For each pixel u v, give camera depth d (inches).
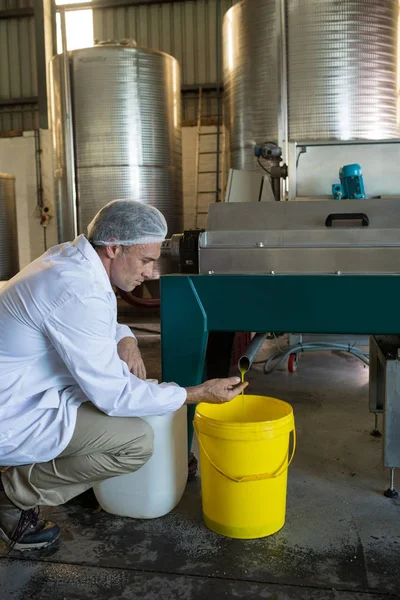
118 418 55.7
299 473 73.7
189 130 273.1
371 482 71.0
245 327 72.4
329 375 122.3
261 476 56.3
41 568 53.8
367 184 120.5
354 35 143.5
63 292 50.1
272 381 118.0
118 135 189.8
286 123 149.4
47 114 277.9
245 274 72.2
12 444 52.0
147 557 55.3
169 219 204.4
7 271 241.4
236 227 81.0
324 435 86.8
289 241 71.4
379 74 146.5
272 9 148.1
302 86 146.7
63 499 56.7
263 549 56.3
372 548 56.1
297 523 61.3
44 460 53.5
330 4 142.3
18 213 289.3
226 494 57.4
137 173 193.6
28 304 50.4
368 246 68.9
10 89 295.0
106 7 279.9
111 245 54.0
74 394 55.0
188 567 53.5
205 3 273.0
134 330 183.8
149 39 279.9
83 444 54.0
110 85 187.3
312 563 53.7
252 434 55.1
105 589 50.5
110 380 52.2
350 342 125.6
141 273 56.3
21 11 284.7
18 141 283.7
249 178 128.2
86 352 50.8
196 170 271.3
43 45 270.7
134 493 61.7
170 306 73.6
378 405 79.0
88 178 193.2
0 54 293.1
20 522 55.4
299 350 120.2
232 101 165.8
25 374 52.9
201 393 57.1
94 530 60.7
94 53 186.5
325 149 120.5
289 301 70.3
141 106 191.2
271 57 150.9
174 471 62.4
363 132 147.4
